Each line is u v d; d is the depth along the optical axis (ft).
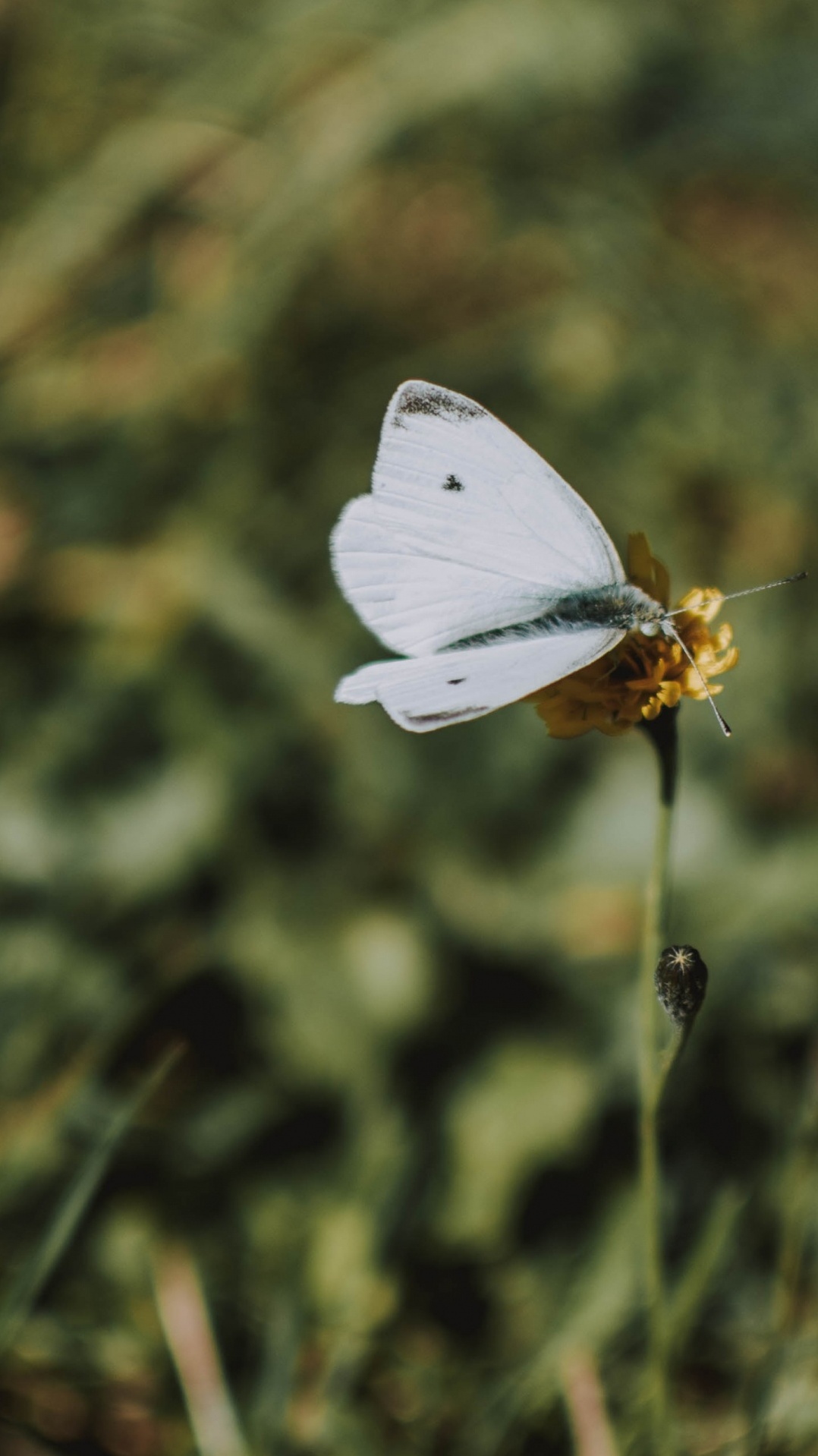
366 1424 0.89
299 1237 0.95
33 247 1.50
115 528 1.27
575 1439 0.85
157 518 1.28
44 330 1.48
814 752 1.11
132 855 1.05
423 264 1.55
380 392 1.38
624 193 1.53
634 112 1.55
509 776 1.09
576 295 1.44
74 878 1.04
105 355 1.47
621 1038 0.99
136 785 1.07
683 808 1.07
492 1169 0.95
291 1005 1.01
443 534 0.84
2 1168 0.93
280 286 1.41
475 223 1.58
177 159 1.53
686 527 1.25
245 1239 0.95
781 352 1.37
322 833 1.07
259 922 1.03
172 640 1.13
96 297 1.50
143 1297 0.93
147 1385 0.91
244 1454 0.87
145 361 1.45
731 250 1.52
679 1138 0.95
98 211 1.51
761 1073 0.97
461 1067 0.99
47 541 1.27
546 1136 0.96
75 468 1.35
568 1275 0.93
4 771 1.08
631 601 0.81
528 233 1.55
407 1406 0.90
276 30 1.58
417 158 1.58
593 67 1.48
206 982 1.02
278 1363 0.88
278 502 1.27
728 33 1.58
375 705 1.10
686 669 0.81
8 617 1.20
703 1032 0.98
